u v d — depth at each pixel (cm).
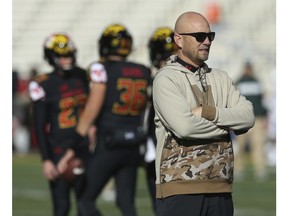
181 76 1391
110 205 3041
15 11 7506
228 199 1398
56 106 2034
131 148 1939
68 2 7525
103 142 1941
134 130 1947
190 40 1391
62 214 2011
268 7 7112
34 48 7362
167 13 7350
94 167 1941
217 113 1364
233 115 1377
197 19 1397
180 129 1340
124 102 1947
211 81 1418
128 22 7369
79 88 2062
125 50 1984
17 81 5666
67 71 2056
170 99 1359
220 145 1377
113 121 1945
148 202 3109
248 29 7006
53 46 2044
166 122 1363
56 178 2011
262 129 4206
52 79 2039
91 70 1941
